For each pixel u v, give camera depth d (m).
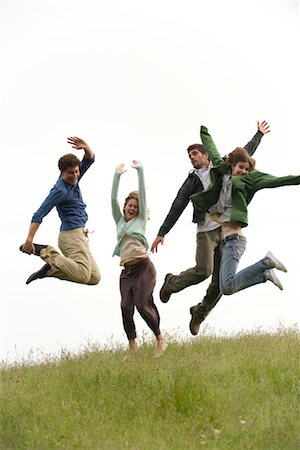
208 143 12.28
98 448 9.72
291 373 11.54
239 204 11.87
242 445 9.58
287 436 9.77
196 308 13.84
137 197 12.91
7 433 10.33
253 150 13.30
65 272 12.55
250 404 10.66
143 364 12.20
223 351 13.34
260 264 12.04
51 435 10.06
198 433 9.97
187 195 13.08
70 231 12.71
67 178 12.58
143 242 12.85
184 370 11.62
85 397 11.10
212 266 13.17
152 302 13.02
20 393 11.45
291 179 11.59
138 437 9.91
